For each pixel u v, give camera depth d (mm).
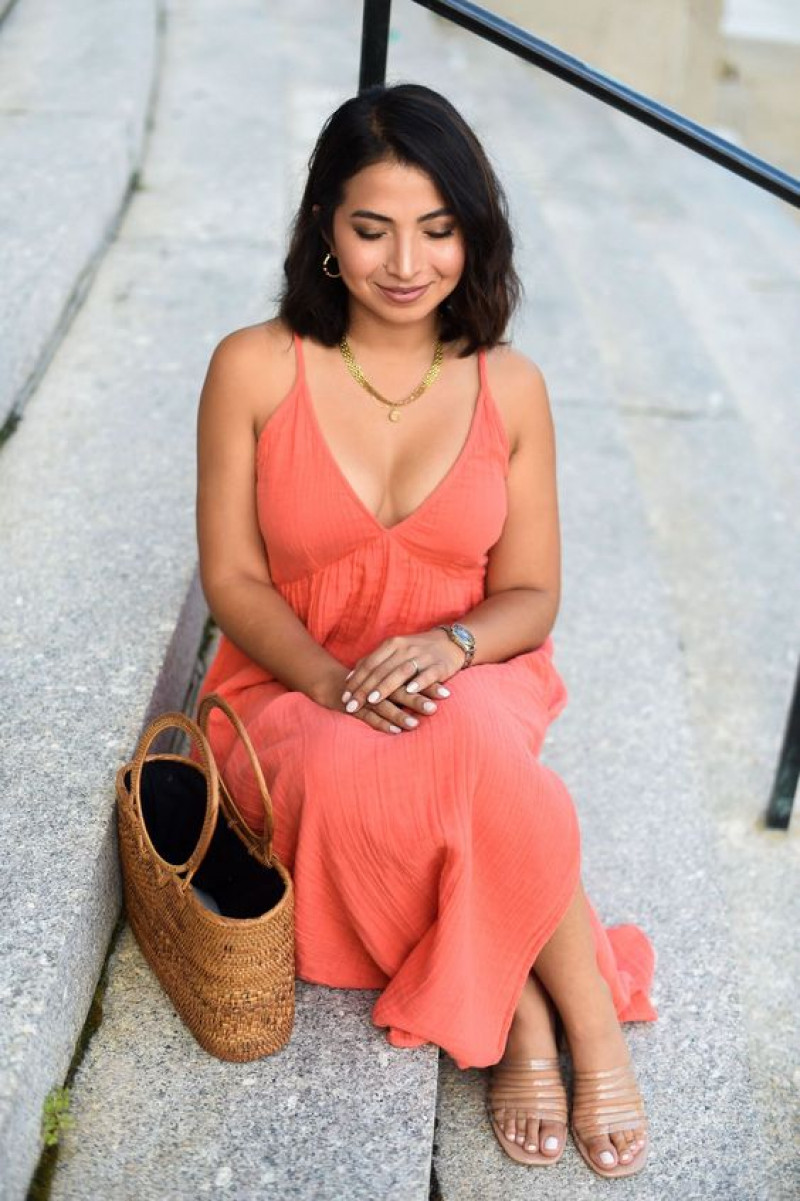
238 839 2074
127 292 3887
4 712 2287
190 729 1900
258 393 2201
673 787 2854
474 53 7605
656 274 5426
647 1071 2262
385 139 1971
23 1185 1783
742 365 4961
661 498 4023
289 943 1963
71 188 3887
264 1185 1847
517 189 5840
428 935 2031
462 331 2213
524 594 2332
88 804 2102
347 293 2180
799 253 6004
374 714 2041
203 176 4727
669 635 3301
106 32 5262
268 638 2205
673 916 2562
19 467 3037
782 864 2838
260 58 5996
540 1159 2066
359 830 1976
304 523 2197
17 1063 1737
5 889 1953
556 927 2045
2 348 3074
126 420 3252
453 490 2199
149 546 2781
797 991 2562
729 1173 2107
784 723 3221
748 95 5977
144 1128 1907
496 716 2025
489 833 1987
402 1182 1863
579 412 4168
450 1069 2223
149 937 2064
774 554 3828
